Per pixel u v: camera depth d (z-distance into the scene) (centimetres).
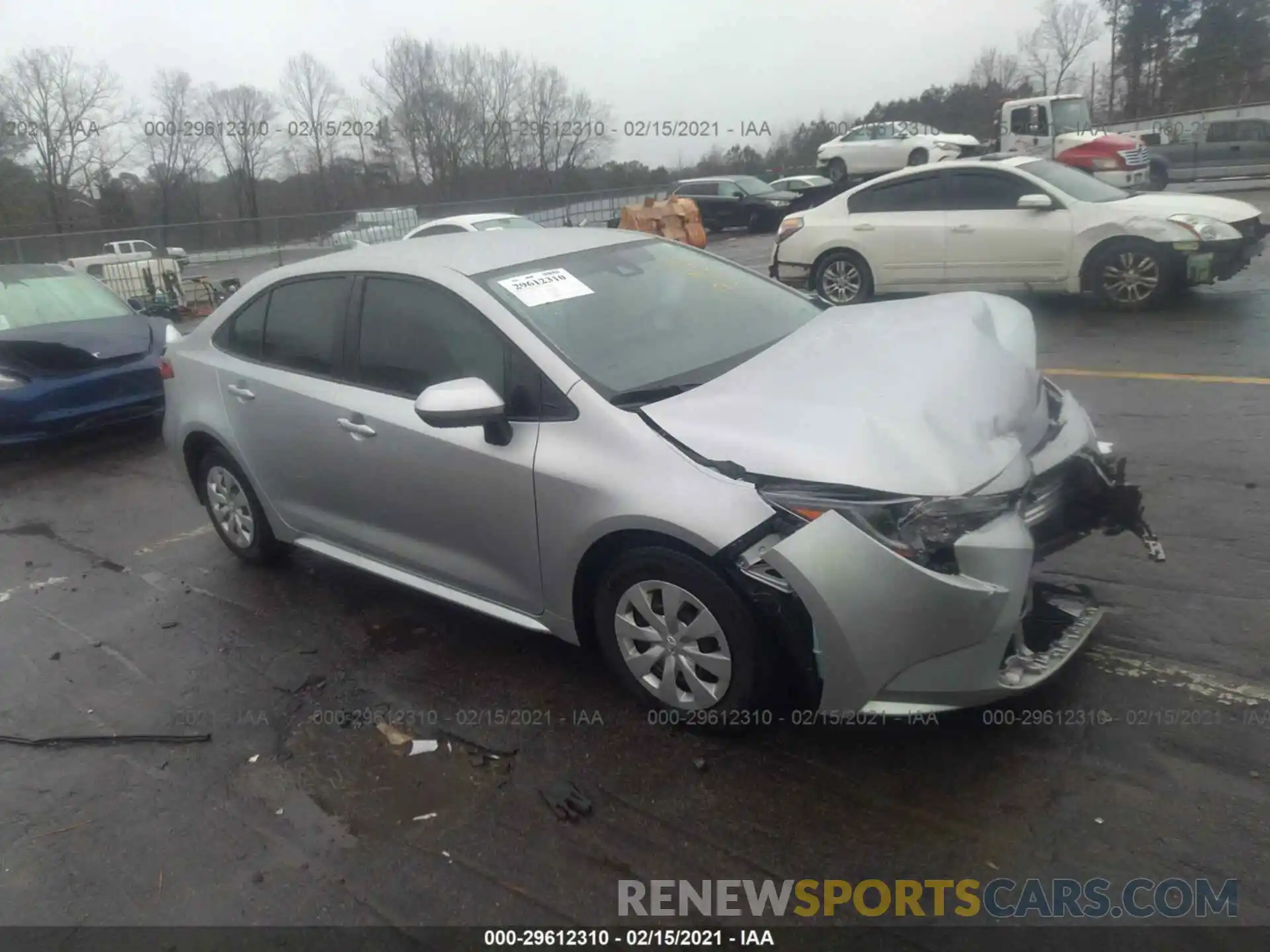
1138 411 607
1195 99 5078
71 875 286
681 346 363
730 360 357
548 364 332
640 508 298
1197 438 548
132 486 677
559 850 277
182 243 2392
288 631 427
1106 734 300
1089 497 334
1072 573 401
